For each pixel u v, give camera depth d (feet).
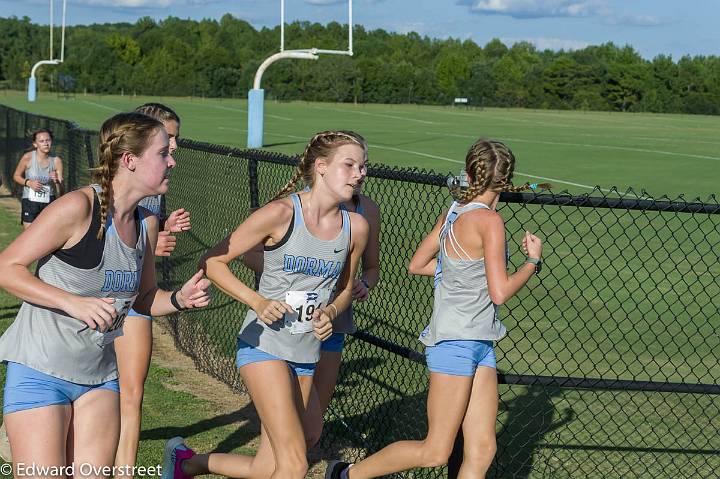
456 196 16.37
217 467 16.94
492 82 398.42
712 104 380.99
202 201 39.86
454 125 202.59
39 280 12.74
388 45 520.83
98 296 13.39
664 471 20.52
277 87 376.68
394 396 24.53
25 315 13.39
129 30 574.15
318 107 310.04
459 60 432.66
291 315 15.42
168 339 31.07
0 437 14.25
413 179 17.85
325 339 15.61
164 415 22.76
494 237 15.31
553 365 28.17
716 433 22.88
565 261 44.19
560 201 17.42
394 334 29.30
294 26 549.54
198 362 27.48
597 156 119.55
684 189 81.10
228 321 31.14
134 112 13.70
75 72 412.98
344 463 17.16
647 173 96.37
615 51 456.86
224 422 22.52
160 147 13.48
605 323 33.35
